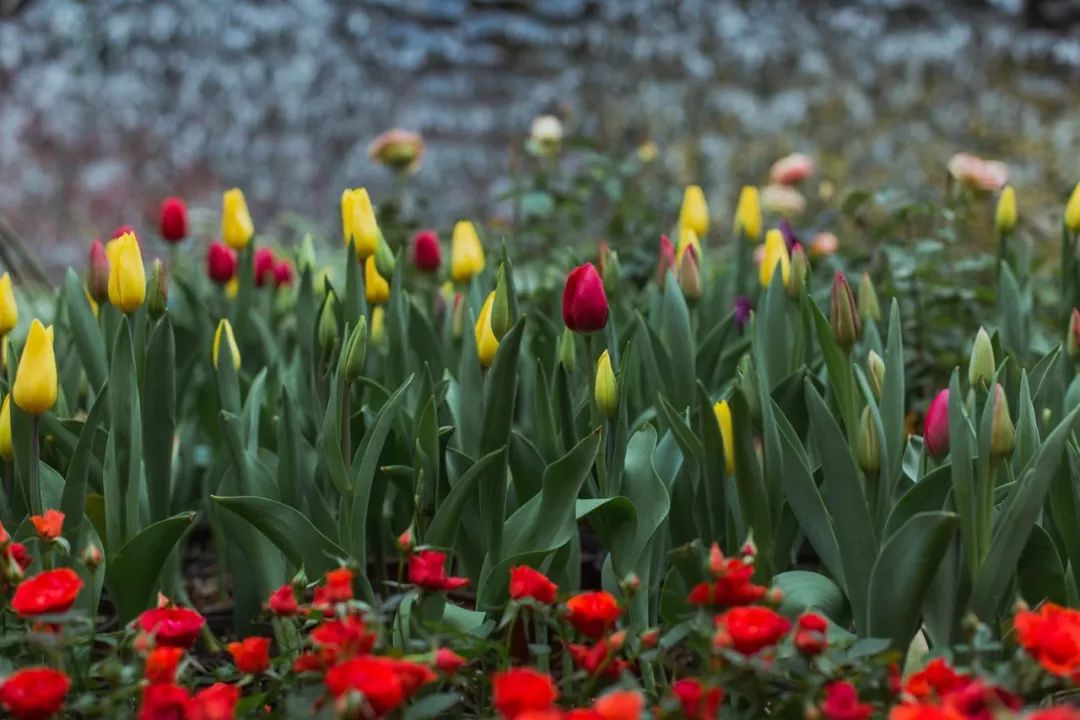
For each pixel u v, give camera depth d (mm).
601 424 1757
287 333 2803
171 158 8180
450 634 1490
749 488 1611
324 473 2068
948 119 7629
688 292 2184
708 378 2260
